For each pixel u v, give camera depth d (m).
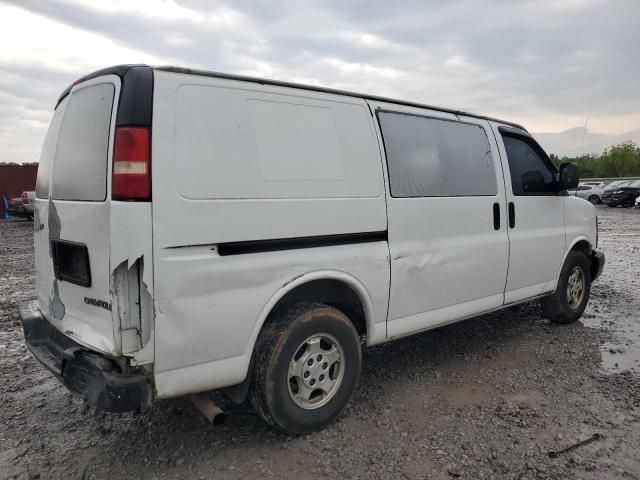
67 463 2.93
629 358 4.55
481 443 3.10
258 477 2.78
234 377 2.88
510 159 4.75
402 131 3.77
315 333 3.13
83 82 3.01
